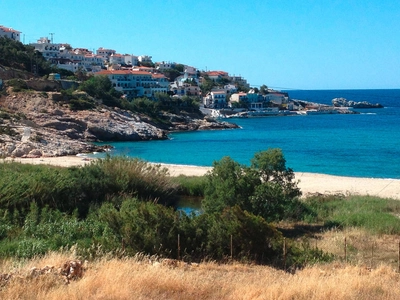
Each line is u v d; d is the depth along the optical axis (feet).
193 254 54.70
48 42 613.93
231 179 83.61
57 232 64.03
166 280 38.27
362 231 75.05
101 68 606.96
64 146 250.37
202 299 35.88
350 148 271.90
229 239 55.67
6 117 285.02
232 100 623.36
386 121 502.38
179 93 579.07
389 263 56.44
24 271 39.47
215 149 278.67
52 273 38.88
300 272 47.34
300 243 64.64
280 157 90.63
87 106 347.15
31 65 431.84
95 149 263.90
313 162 213.66
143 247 53.01
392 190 131.54
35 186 83.87
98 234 63.05
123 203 85.40
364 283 41.50
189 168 180.55
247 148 282.56
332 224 82.33
